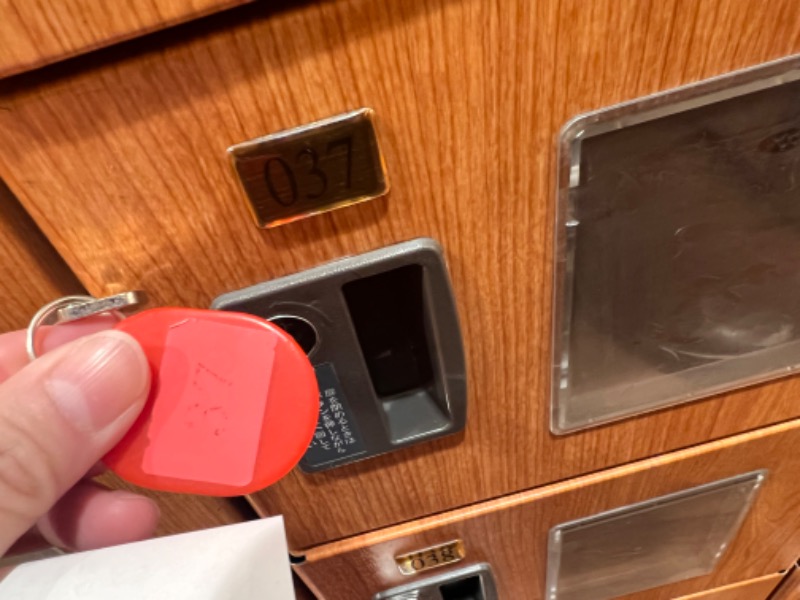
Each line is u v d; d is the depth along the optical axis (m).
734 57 0.26
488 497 0.45
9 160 0.24
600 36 0.25
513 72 0.25
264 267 0.29
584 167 0.29
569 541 0.52
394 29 0.23
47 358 0.28
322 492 0.41
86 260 0.28
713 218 0.32
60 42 0.21
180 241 0.28
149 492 0.41
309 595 0.55
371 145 0.26
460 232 0.30
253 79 0.24
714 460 0.46
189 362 0.29
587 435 0.42
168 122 0.24
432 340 0.34
